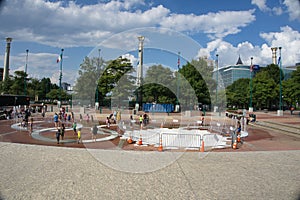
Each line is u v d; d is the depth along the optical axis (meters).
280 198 5.37
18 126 18.66
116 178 6.38
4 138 13.34
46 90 68.06
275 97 48.81
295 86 36.53
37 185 5.80
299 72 37.16
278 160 9.02
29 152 9.45
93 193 5.37
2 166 7.36
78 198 5.10
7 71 55.44
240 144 13.12
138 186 5.85
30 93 56.66
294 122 25.53
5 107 31.56
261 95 48.69
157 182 6.16
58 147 10.60
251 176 6.88
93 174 6.68
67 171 6.93
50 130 16.69
